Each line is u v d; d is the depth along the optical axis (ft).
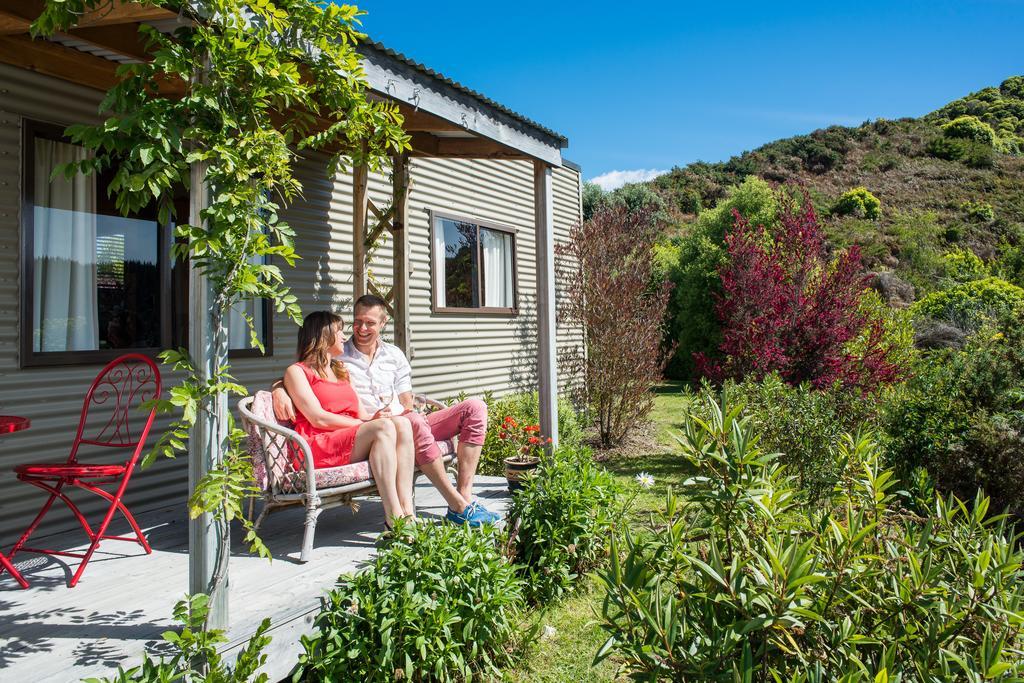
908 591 5.64
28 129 12.48
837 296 23.38
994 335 20.53
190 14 7.16
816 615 4.86
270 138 7.61
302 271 18.56
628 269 30.07
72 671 6.66
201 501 6.98
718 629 5.34
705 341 52.08
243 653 6.90
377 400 13.37
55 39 11.76
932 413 18.29
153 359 14.46
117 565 10.06
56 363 12.78
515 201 30.22
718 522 6.10
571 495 12.79
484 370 27.73
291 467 10.56
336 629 8.47
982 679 5.06
